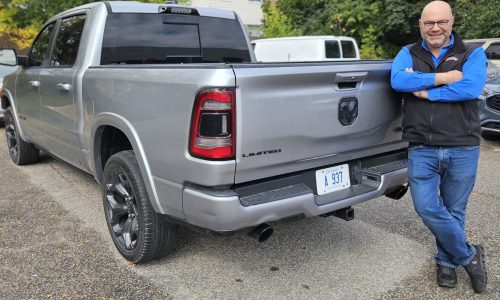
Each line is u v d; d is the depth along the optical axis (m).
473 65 2.76
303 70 2.65
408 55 2.97
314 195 2.87
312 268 3.35
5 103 6.01
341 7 18.03
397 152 3.53
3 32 13.23
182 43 4.34
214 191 2.54
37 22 13.07
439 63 2.86
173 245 3.28
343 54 11.88
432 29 2.79
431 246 3.71
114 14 3.94
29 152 5.82
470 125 2.84
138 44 4.05
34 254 3.49
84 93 3.68
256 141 2.55
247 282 3.15
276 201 2.63
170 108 2.67
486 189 5.21
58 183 5.23
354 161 3.24
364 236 3.89
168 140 2.71
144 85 2.88
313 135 2.79
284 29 17.77
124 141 3.69
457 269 3.38
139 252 3.20
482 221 4.22
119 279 3.16
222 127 2.45
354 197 3.02
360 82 3.02
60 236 3.82
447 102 2.81
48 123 4.57
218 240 3.78
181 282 3.13
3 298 2.91
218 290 3.04
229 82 2.41
